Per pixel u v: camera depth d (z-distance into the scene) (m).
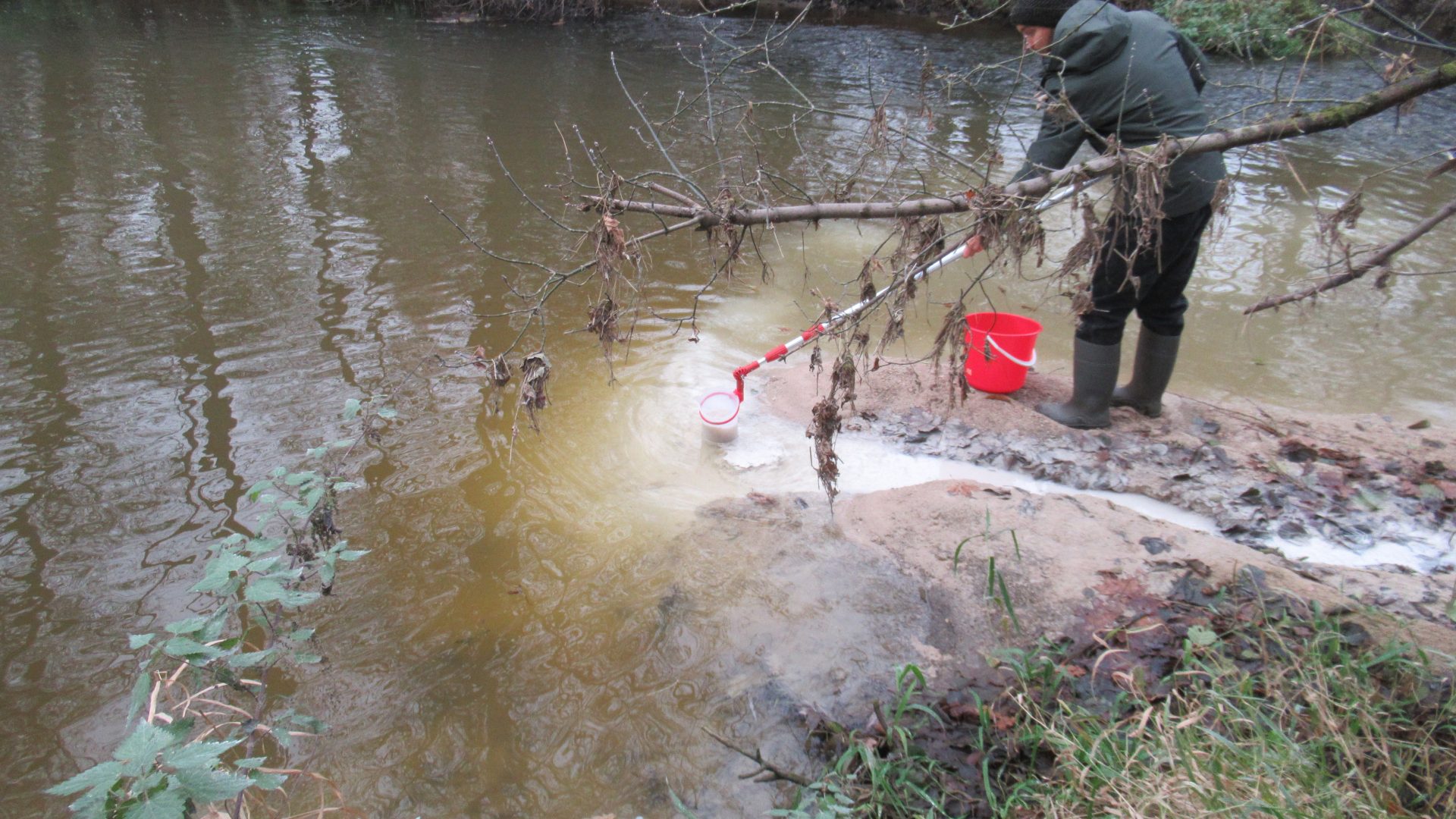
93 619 3.46
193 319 5.59
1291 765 2.66
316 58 12.33
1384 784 2.67
